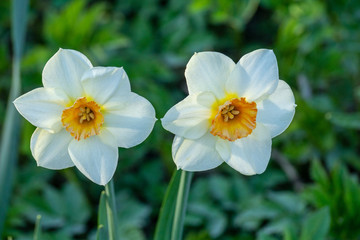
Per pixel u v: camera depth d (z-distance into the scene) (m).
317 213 0.81
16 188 0.99
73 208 0.96
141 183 1.08
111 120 0.67
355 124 0.95
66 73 0.67
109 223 0.70
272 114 0.68
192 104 0.67
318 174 0.88
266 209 0.92
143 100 0.67
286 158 1.08
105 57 1.08
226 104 0.67
